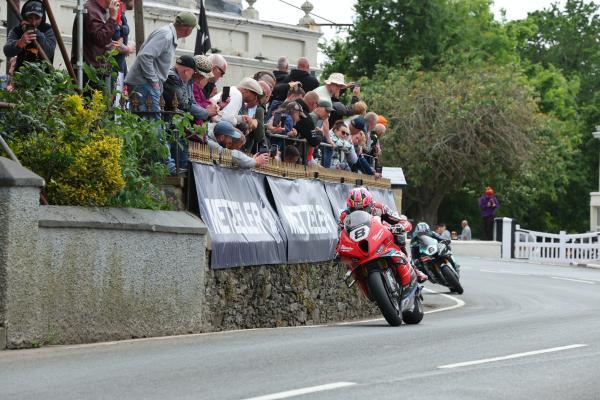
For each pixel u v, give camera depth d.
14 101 21.09
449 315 32.53
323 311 31.30
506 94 101.69
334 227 32.50
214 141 26.78
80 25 22.89
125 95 23.81
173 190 24.17
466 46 125.25
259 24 50.38
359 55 124.94
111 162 20.81
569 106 149.88
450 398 13.68
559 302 38.59
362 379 15.15
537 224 148.75
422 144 100.25
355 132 37.03
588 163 155.50
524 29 146.75
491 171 102.06
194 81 26.39
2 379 14.71
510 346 19.80
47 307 18.89
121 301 20.72
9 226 17.95
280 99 33.28
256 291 26.81
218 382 14.66
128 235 20.89
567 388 14.85
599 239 77.62
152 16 45.25
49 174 20.56
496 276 54.66
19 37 23.19
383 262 26.44
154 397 13.35
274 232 27.95
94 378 14.88
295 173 30.67
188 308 23.02
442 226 54.25
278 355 17.94
